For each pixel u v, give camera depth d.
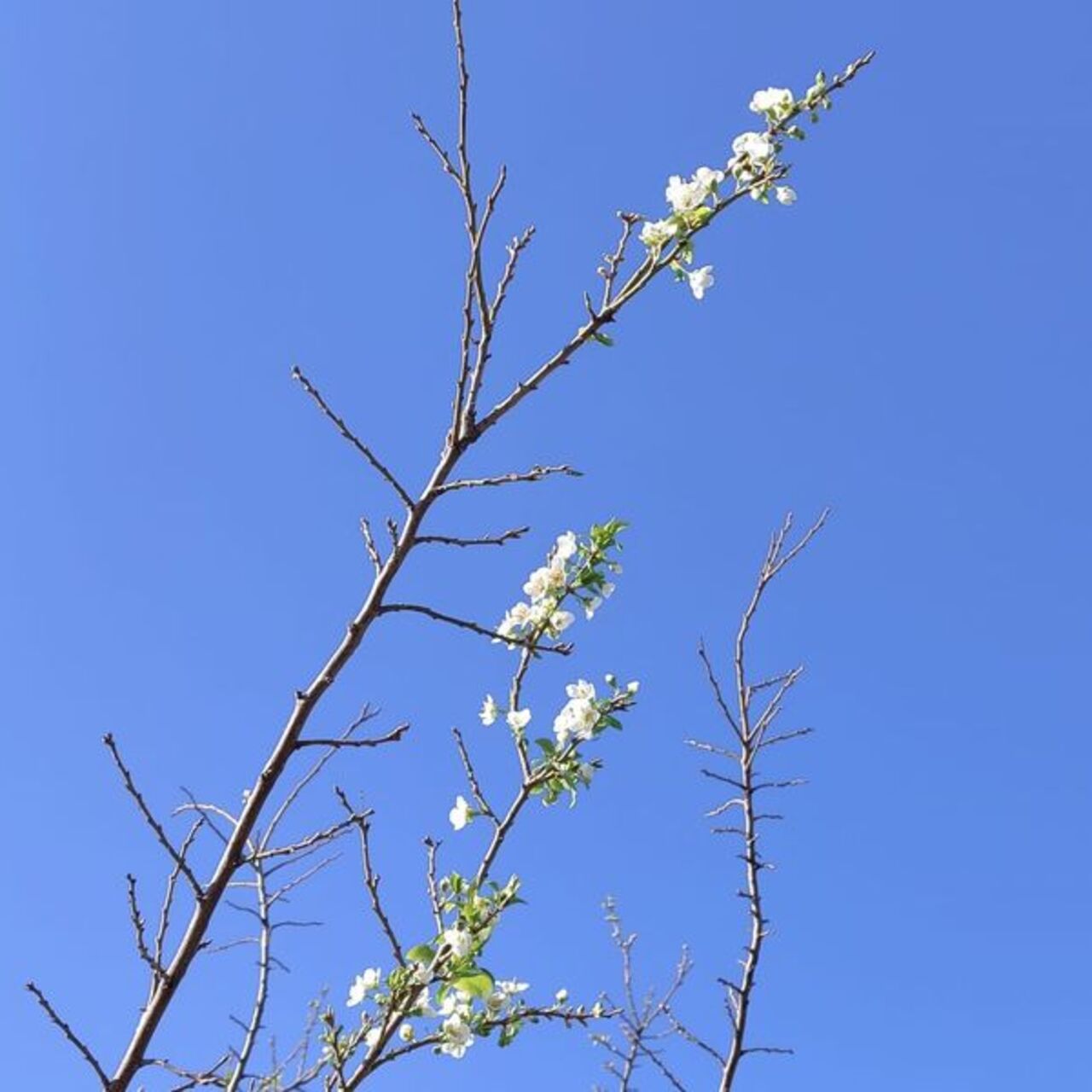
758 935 4.58
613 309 3.43
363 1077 3.41
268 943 3.63
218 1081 3.29
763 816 4.82
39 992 2.56
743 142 3.78
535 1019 3.97
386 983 3.84
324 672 2.97
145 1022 2.64
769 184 3.69
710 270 3.57
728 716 4.99
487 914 3.82
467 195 3.32
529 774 4.36
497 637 3.15
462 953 3.63
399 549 3.11
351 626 3.03
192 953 2.73
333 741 2.93
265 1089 3.61
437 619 3.11
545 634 4.64
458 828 4.34
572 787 4.30
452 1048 3.75
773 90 3.81
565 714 4.41
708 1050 4.54
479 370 3.26
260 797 2.88
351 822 3.06
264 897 3.71
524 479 3.11
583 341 3.40
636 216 3.60
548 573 4.68
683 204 3.63
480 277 3.28
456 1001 3.83
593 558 4.73
